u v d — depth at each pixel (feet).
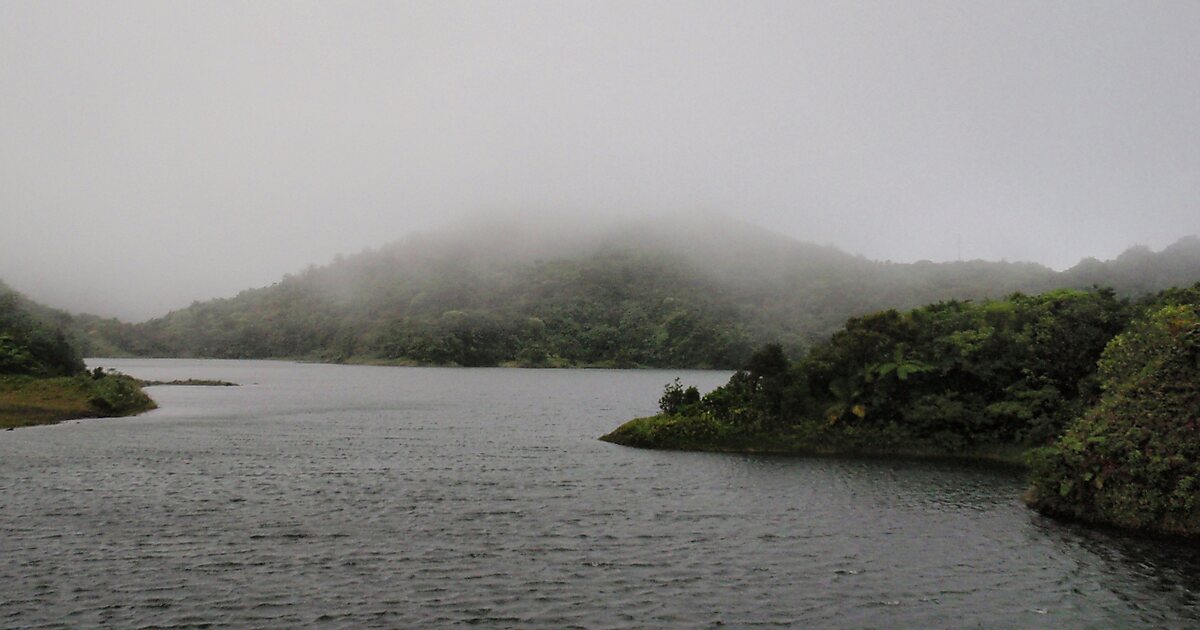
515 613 50.72
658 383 428.56
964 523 76.23
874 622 49.52
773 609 51.75
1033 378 127.85
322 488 93.25
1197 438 70.79
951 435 126.21
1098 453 76.69
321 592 54.54
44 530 70.85
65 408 183.73
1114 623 49.62
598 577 58.23
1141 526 71.77
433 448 133.80
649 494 90.68
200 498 86.28
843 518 78.28
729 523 75.77
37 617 49.26
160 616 49.73
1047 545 67.72
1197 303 97.91
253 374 527.40
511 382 434.30
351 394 313.94
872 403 131.75
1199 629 48.65
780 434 132.05
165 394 305.94
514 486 95.40
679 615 50.49
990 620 50.06
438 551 64.95
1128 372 84.23
